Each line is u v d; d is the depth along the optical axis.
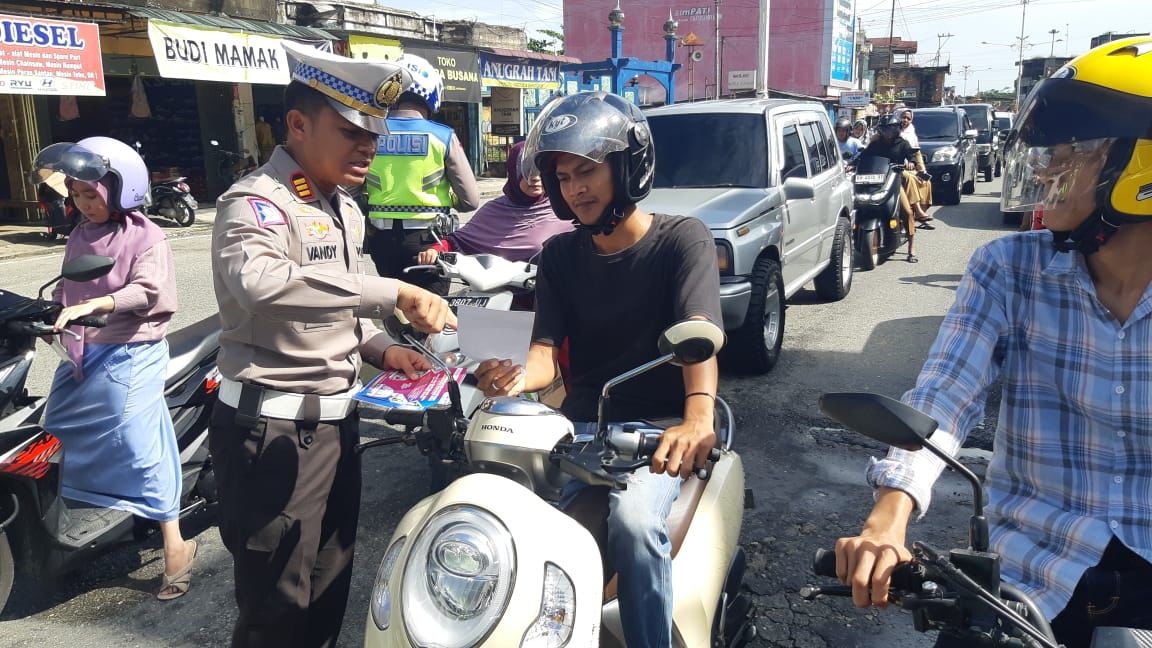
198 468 4.03
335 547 2.55
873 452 4.88
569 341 2.70
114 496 3.53
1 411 3.26
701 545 2.44
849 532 3.98
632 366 2.57
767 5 23.64
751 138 7.09
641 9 49.53
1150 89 1.49
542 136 2.30
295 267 2.12
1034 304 1.76
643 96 32.69
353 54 18.34
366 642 1.91
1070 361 1.71
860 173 10.81
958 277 9.90
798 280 7.40
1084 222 1.59
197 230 14.98
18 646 3.25
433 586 1.74
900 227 11.10
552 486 2.16
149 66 17.16
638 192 2.37
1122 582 1.67
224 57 14.65
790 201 6.93
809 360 6.64
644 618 2.17
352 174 2.36
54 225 13.14
